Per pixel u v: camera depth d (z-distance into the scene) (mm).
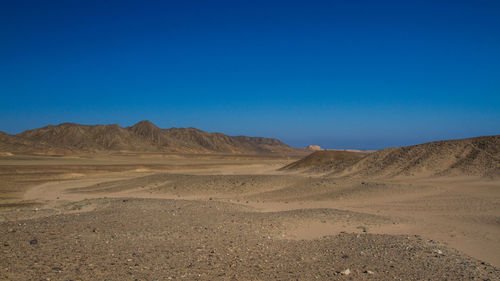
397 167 49531
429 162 47594
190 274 8539
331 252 11828
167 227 14531
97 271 8312
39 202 34719
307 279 8758
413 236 16125
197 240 12383
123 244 11227
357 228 17656
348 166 57406
